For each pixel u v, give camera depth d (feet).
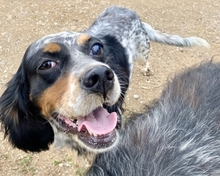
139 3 2.18
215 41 1.96
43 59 1.01
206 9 2.16
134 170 0.83
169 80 1.19
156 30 1.86
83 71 0.90
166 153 0.87
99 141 0.95
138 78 1.77
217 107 0.98
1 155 1.48
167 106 1.02
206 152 0.88
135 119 1.08
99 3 2.17
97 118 0.97
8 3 2.16
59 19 2.06
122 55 1.41
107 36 1.44
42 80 1.01
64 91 0.94
